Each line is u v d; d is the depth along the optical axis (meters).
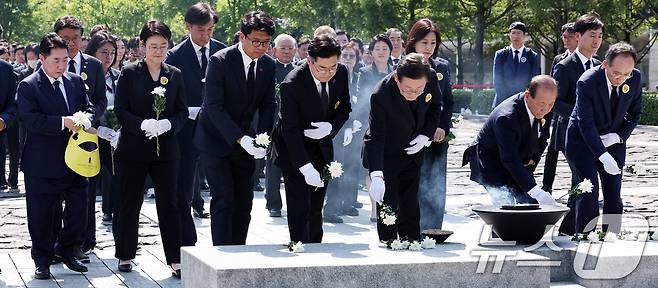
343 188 11.87
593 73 8.59
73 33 8.77
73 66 8.80
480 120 31.44
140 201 8.39
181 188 8.87
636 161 18.28
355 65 12.94
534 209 7.32
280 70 12.66
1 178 14.84
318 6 43.56
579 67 9.60
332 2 43.41
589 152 8.64
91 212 9.30
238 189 8.14
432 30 9.06
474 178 8.35
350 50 11.77
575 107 8.77
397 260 6.51
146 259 9.05
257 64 8.05
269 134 8.08
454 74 50.00
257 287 6.23
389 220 7.27
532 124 7.91
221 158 8.00
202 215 11.72
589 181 7.91
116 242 8.45
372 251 6.91
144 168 8.28
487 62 49.34
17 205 13.06
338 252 6.86
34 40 53.72
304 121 7.70
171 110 8.38
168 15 55.09
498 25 43.59
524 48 15.55
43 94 8.12
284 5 45.62
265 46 7.95
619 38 40.06
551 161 10.76
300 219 7.77
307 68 7.60
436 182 9.32
